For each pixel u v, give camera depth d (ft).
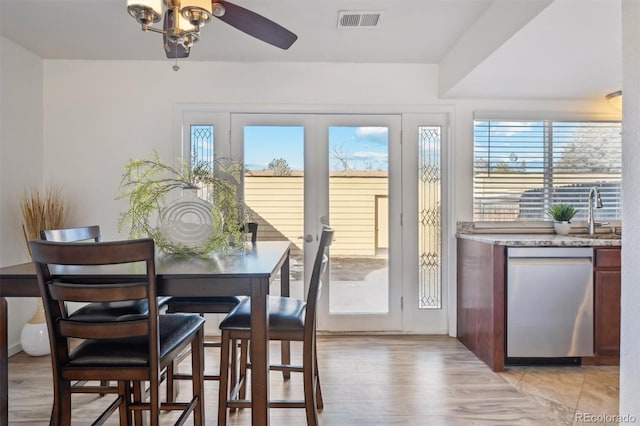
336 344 10.34
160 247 6.37
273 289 11.26
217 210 6.42
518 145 11.27
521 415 6.74
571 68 8.61
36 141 10.52
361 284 11.25
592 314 8.71
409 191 11.21
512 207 11.28
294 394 7.47
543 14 6.19
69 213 10.82
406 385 7.89
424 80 11.08
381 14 8.22
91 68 10.81
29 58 10.25
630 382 3.48
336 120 11.14
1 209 9.41
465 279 10.38
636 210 3.41
